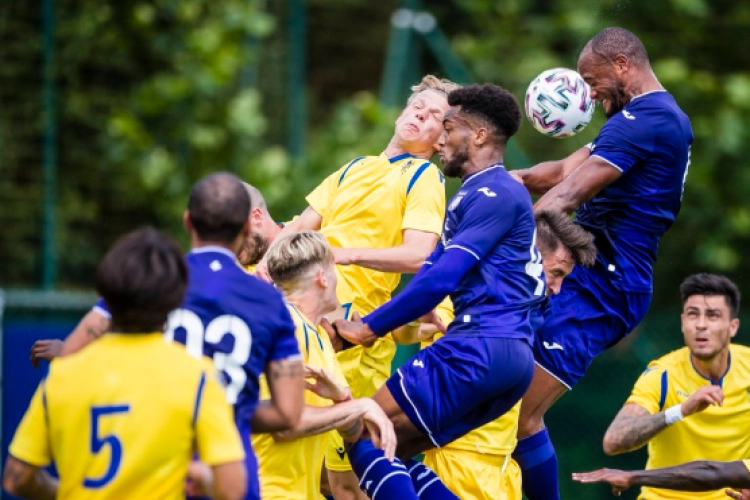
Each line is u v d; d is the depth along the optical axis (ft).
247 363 44.78
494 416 56.85
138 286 40.91
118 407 40.52
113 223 129.29
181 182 132.67
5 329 98.63
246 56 139.54
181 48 135.33
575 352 64.23
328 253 56.08
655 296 148.77
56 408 41.14
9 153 123.54
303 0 138.21
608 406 113.50
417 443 57.31
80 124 128.77
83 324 48.52
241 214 46.01
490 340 54.65
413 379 55.83
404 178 66.13
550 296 64.54
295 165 136.26
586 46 65.16
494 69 163.84
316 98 161.07
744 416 77.87
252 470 44.68
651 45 159.63
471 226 54.65
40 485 42.88
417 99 67.62
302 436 51.93
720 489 71.31
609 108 65.21
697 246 149.79
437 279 53.83
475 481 64.18
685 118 64.44
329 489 70.64
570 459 113.09
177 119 134.72
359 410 52.29
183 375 40.98
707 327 76.28
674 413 72.95
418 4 141.18
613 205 64.39
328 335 56.59
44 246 115.65
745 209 152.46
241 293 45.32
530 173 68.23
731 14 161.38
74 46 129.90
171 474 40.65
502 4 169.37
